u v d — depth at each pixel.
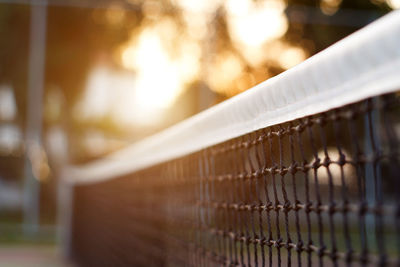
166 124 15.83
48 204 16.11
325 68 1.12
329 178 1.23
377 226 0.98
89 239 6.59
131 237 4.08
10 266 7.65
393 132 0.94
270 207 1.62
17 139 14.97
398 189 0.91
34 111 14.38
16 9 14.76
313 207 1.33
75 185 8.66
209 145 2.19
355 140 1.07
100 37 16.06
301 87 1.27
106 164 5.37
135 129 16.00
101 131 16.11
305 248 1.38
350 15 15.92
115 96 16.17
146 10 16.11
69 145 15.91
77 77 15.96
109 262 5.12
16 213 14.45
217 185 2.34
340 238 10.09
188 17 16.03
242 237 1.91
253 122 1.67
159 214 3.29
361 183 1.07
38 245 11.05
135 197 3.97
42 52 14.45
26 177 13.67
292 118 1.36
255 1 15.75
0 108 15.47
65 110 16.05
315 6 16.34
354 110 1.07
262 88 1.53
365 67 0.98
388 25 0.89
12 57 15.20
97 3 15.48
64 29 15.70
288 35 15.83
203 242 2.42
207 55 15.77
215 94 15.62
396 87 0.89
